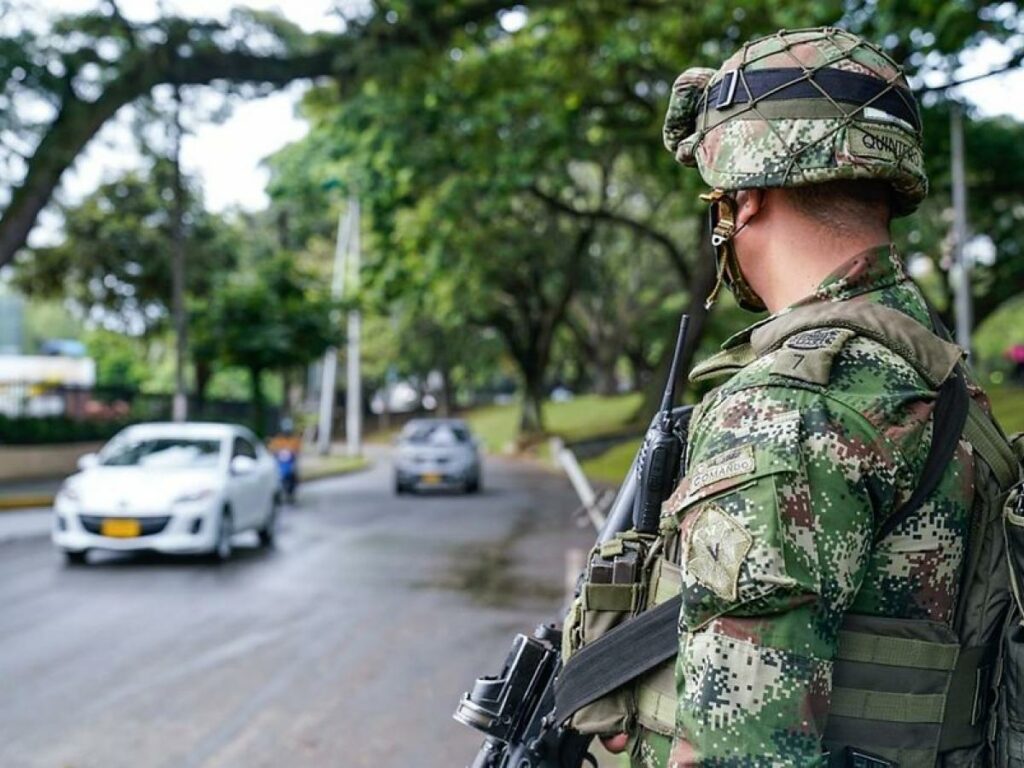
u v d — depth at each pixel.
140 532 10.05
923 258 26.97
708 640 1.15
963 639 1.25
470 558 11.01
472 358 54.69
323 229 45.66
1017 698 1.22
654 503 1.42
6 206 13.97
